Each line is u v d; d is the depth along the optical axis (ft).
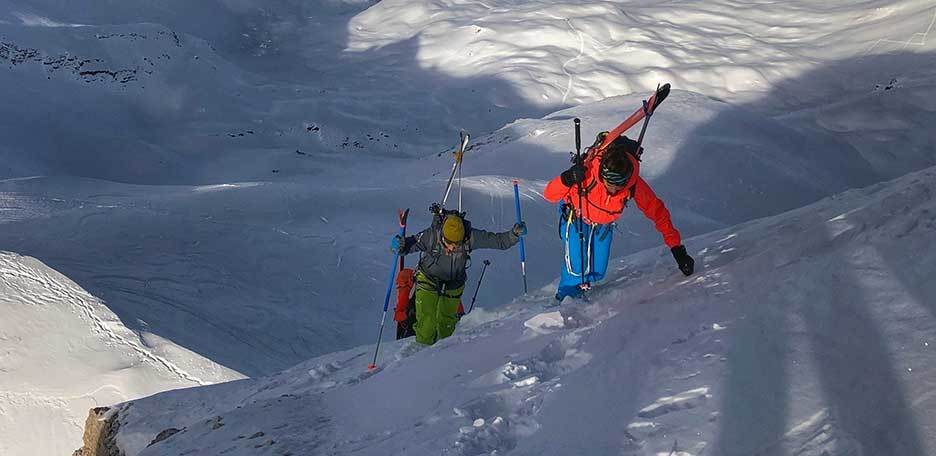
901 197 15.47
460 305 27.81
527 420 12.27
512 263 57.21
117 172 133.59
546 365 14.69
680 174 74.08
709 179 73.87
